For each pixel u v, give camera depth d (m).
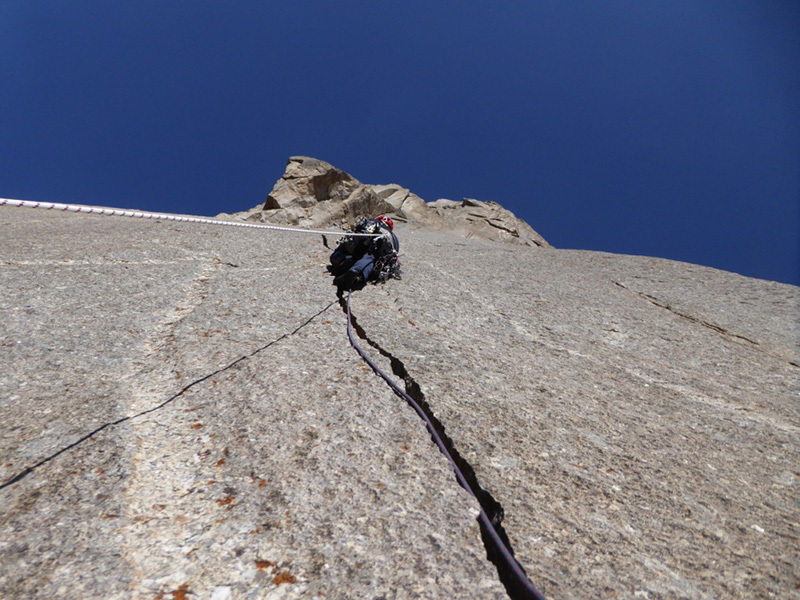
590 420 3.59
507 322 6.00
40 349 4.12
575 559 2.22
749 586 2.13
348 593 1.98
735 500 2.76
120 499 2.42
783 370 5.17
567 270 9.31
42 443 2.85
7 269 5.91
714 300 7.57
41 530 2.19
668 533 2.44
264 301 5.75
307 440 3.01
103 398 3.42
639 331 6.11
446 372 4.13
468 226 23.89
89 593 1.90
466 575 2.11
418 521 2.41
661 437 3.45
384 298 6.39
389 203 23.50
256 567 2.09
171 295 5.74
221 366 4.02
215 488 2.58
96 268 6.34
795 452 3.40
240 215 22.22
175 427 3.15
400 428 3.24
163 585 1.97
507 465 2.89
